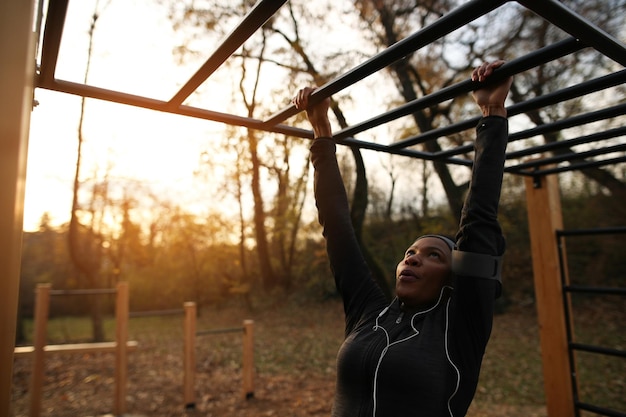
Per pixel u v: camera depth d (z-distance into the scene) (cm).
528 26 542
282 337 983
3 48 46
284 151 663
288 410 476
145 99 137
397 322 113
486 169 107
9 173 44
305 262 1377
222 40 101
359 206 528
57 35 100
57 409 501
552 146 184
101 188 1220
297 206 1122
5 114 45
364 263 137
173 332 1195
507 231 1062
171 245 1672
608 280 985
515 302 1022
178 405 501
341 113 480
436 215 1023
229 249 1534
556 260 268
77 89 127
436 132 165
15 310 46
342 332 994
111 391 568
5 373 43
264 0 84
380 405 98
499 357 694
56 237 1886
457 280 102
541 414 452
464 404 100
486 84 114
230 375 650
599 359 647
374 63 109
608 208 1038
